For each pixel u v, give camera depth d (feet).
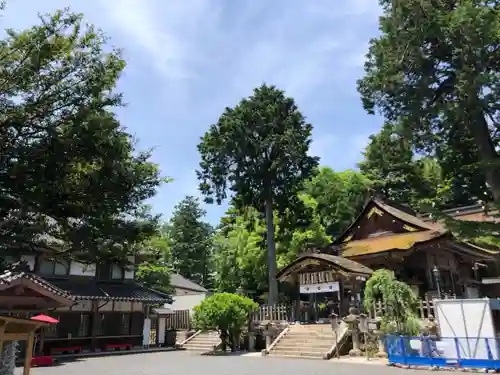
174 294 141.59
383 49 71.97
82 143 31.27
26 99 33.09
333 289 73.05
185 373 47.75
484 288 97.30
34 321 31.27
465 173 78.74
